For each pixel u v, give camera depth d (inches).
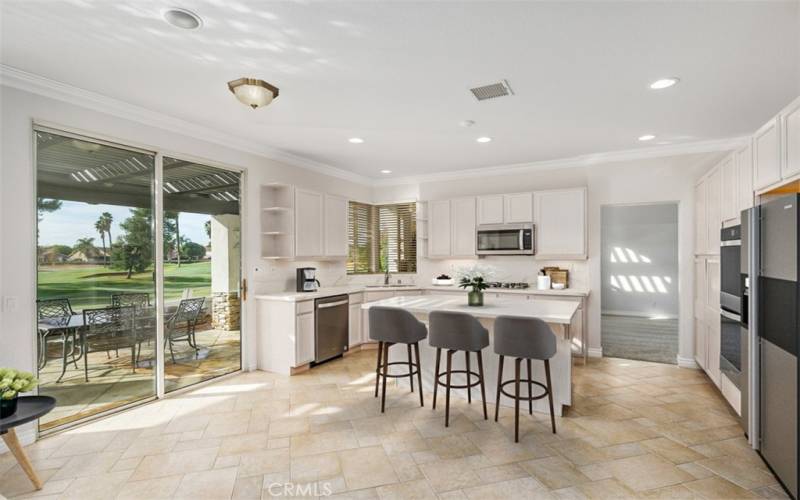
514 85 112.7
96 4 75.1
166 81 110.0
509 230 206.2
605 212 344.8
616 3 75.2
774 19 79.9
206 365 158.9
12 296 103.6
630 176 189.3
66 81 109.8
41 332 112.4
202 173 157.6
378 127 150.9
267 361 175.3
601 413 126.3
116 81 109.9
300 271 191.0
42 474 93.6
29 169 106.9
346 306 199.9
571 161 201.9
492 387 136.5
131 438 111.1
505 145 176.4
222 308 165.6
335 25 82.7
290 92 117.5
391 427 117.2
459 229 223.5
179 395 144.0
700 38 87.4
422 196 243.4
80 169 120.6
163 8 76.5
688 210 177.9
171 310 146.3
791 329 82.0
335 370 175.6
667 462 97.0
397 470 94.2
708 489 86.1
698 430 113.9
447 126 149.3
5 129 102.1
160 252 141.1
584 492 85.3
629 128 152.0
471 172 227.1
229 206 169.0
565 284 200.2
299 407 133.0
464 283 139.9
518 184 216.1
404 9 77.0
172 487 88.2
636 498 83.1
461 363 142.3
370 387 153.0
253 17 79.7
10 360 103.4
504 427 116.6
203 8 76.5
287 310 168.9
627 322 300.0
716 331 141.0
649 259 331.0
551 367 126.5
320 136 162.6
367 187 252.7
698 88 114.5
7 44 90.1
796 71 103.3
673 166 180.9
